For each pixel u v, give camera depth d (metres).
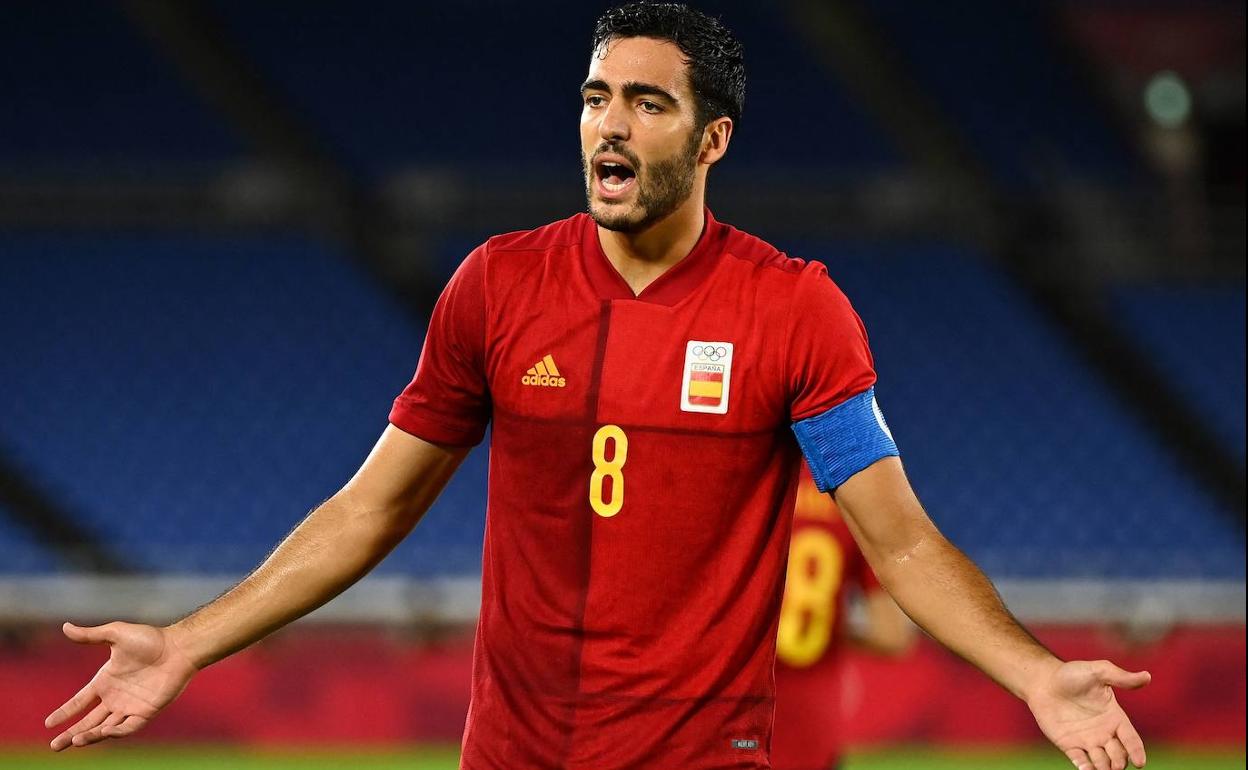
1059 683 8.38
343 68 40.47
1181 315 38.28
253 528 36.91
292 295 38.38
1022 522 36.94
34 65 39.78
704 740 9.10
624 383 9.13
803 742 15.28
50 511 36.16
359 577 9.74
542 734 9.17
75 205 33.00
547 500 9.22
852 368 9.17
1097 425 37.34
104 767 24.72
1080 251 33.38
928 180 34.09
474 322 9.42
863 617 18.27
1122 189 38.78
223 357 38.06
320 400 37.88
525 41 40.97
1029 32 40.59
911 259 38.38
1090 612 26.02
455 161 39.75
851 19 34.44
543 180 36.94
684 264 9.32
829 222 32.84
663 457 9.09
